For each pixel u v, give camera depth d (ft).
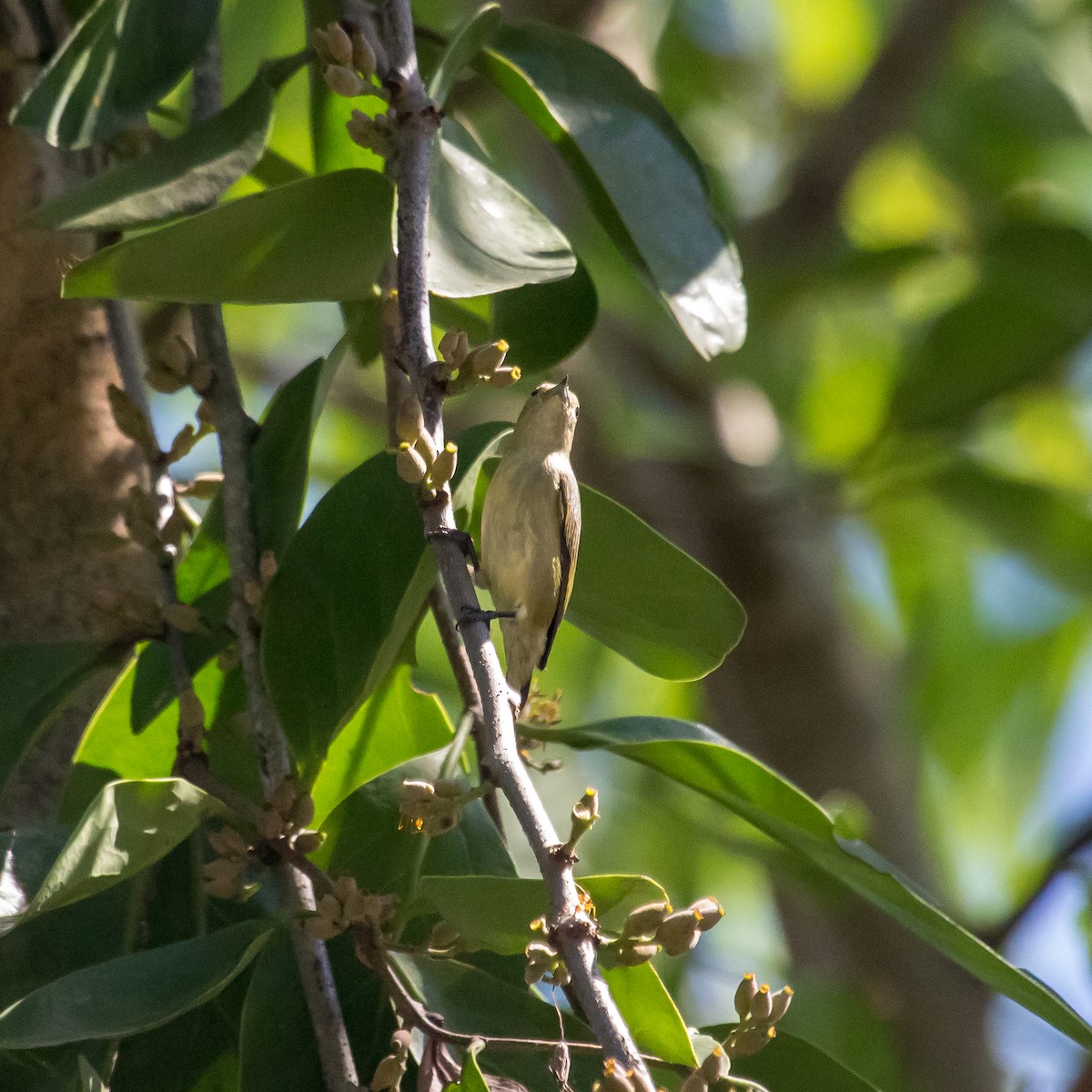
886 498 45.60
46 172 24.61
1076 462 53.67
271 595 20.26
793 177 50.83
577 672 54.24
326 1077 18.17
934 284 52.42
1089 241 42.78
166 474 22.41
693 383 50.06
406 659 22.48
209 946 17.98
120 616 21.42
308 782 19.45
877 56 50.55
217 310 22.61
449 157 20.76
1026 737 55.93
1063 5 58.39
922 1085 42.06
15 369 24.18
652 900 17.47
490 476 25.12
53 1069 18.58
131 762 22.15
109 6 21.52
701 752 21.22
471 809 20.99
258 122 20.97
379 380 55.52
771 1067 20.22
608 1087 13.12
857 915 43.06
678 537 47.44
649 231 23.22
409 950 18.93
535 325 23.72
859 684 48.19
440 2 48.73
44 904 16.62
